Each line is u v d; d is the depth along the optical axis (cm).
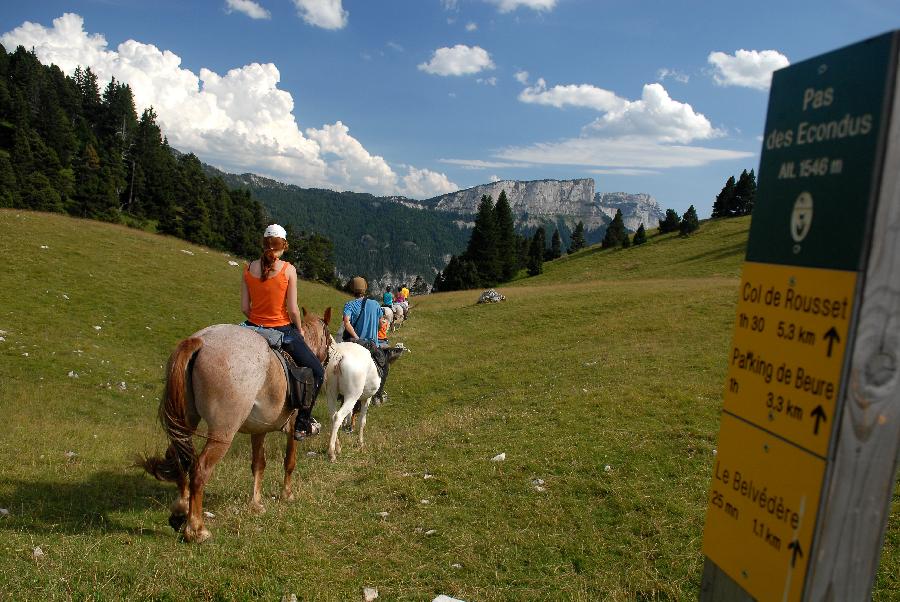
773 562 252
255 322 657
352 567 561
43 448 870
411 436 1137
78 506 636
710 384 1354
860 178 215
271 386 614
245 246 9988
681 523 668
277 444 1048
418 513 712
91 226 3322
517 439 1019
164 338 2069
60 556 496
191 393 566
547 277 8175
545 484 803
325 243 11650
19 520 569
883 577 551
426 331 2961
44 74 13000
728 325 2295
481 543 633
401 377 1936
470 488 795
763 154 275
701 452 904
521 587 550
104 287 2383
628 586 555
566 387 1488
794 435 244
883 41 207
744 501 275
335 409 988
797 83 253
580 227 11681
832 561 232
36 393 1334
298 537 612
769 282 264
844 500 228
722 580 290
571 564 595
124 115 13425
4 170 8019
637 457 891
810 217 240
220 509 688
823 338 230
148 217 10288
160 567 500
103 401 1401
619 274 7188
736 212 9719
